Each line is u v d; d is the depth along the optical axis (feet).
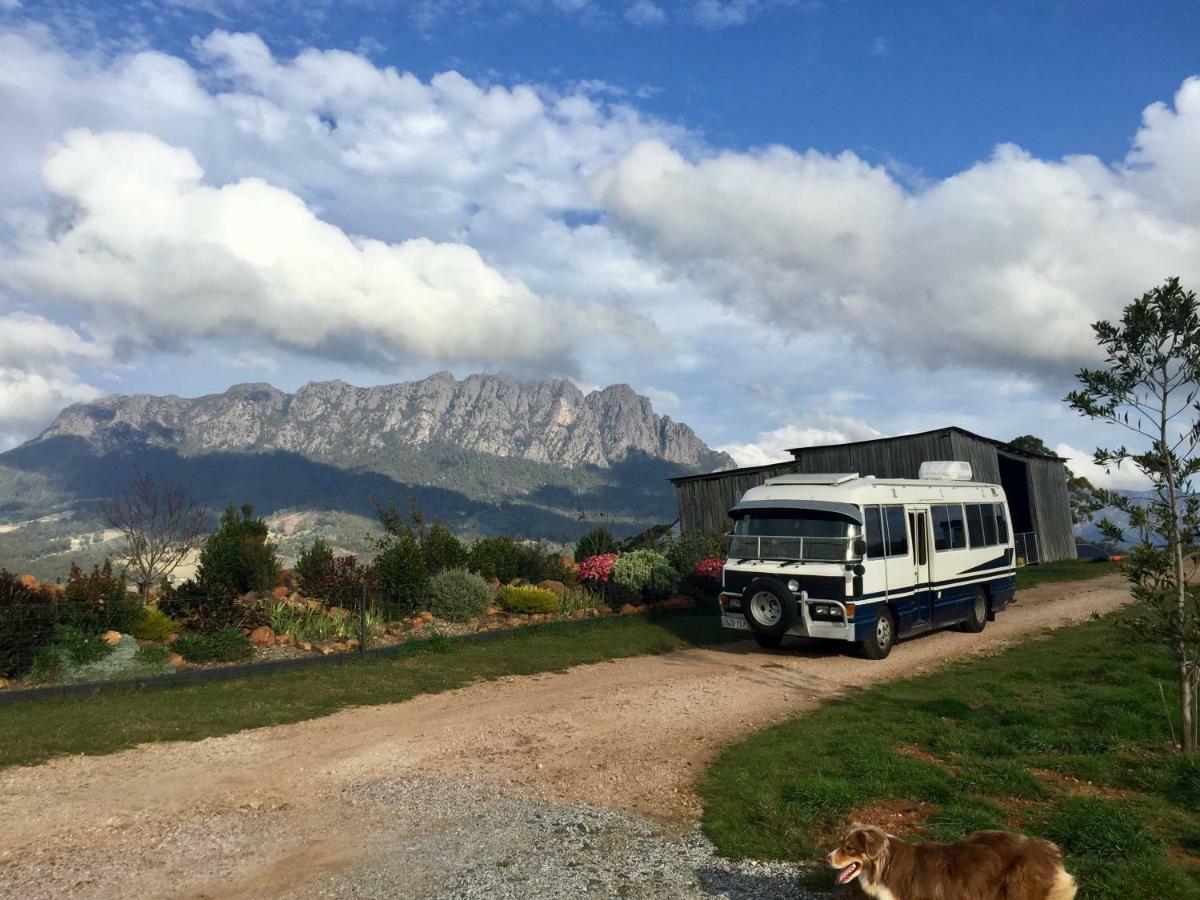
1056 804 22.62
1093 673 41.14
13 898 16.63
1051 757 27.20
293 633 49.65
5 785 24.08
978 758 26.96
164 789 24.27
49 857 18.93
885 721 32.53
